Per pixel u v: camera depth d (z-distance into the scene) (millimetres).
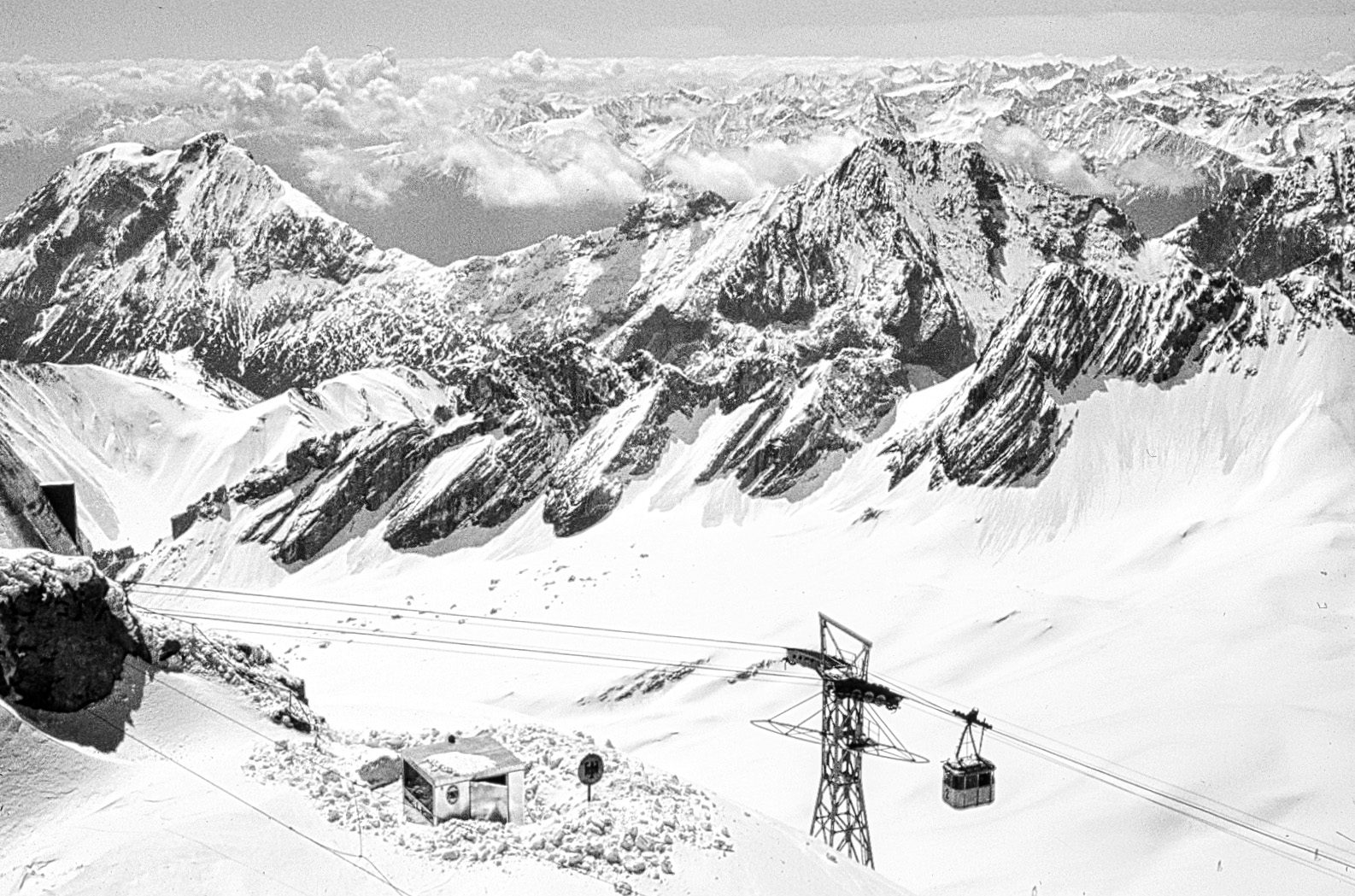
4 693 61969
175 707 66688
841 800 105000
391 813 63719
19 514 75375
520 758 74375
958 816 152625
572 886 59812
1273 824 141875
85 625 64625
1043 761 163000
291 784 63438
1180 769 154125
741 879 66438
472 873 59656
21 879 54000
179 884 54469
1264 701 170375
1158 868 135250
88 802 59562
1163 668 188875
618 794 70875
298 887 56156
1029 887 134500
